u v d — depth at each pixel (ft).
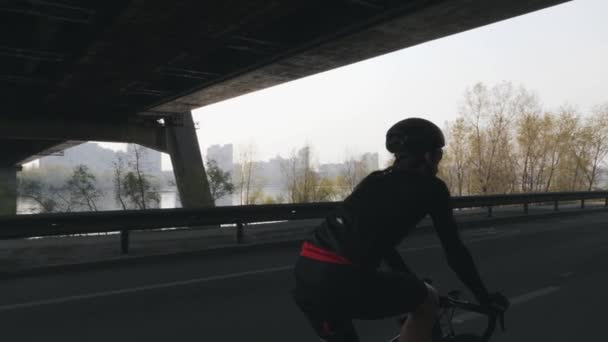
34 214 26.48
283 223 46.75
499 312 6.55
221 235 37.47
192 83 107.04
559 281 23.40
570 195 70.23
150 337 14.89
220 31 71.61
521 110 182.09
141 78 100.12
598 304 19.21
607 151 176.35
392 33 72.08
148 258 27.99
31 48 79.10
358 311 6.11
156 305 18.65
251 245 32.60
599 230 46.47
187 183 143.54
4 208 127.65
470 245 35.83
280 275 24.49
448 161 186.39
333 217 6.65
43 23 69.10
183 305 18.67
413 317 6.48
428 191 6.24
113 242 33.27
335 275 6.07
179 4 60.29
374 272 6.16
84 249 30.14
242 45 79.97
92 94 116.16
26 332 15.34
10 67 94.94
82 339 14.69
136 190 133.28
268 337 14.97
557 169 185.57
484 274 25.08
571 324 16.57
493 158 182.09
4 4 60.08
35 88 110.93
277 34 78.48
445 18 66.39
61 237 35.58
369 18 66.69
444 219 6.39
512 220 55.62
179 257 29.27
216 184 149.69
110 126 140.97
